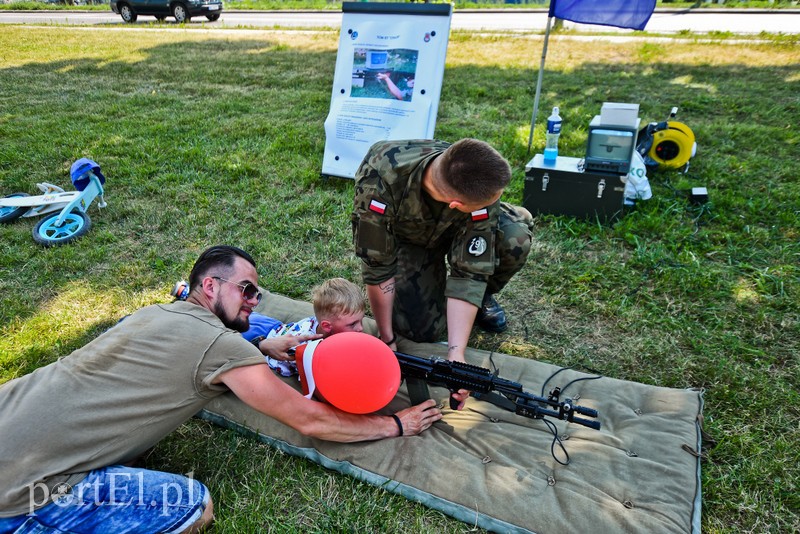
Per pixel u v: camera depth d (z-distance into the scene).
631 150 4.16
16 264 4.00
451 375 2.28
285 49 12.84
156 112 7.72
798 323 3.22
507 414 2.59
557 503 2.07
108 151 6.18
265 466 2.36
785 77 9.09
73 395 1.83
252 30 16.34
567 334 3.27
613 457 2.28
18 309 3.47
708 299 3.49
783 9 17.59
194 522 1.97
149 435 1.93
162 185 5.30
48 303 3.56
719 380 2.84
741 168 5.41
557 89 8.76
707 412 2.65
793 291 3.50
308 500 2.22
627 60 10.93
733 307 3.41
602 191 4.31
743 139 6.25
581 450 2.34
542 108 7.70
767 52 11.05
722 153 5.91
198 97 8.62
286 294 3.70
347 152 5.18
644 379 2.88
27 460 1.71
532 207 4.57
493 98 8.33
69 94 8.91
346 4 5.04
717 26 14.85
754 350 3.01
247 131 6.76
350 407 2.16
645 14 4.91
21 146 6.38
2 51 12.84
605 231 4.33
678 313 3.40
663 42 12.53
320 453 2.35
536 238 4.27
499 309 3.27
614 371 2.96
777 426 2.55
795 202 4.63
